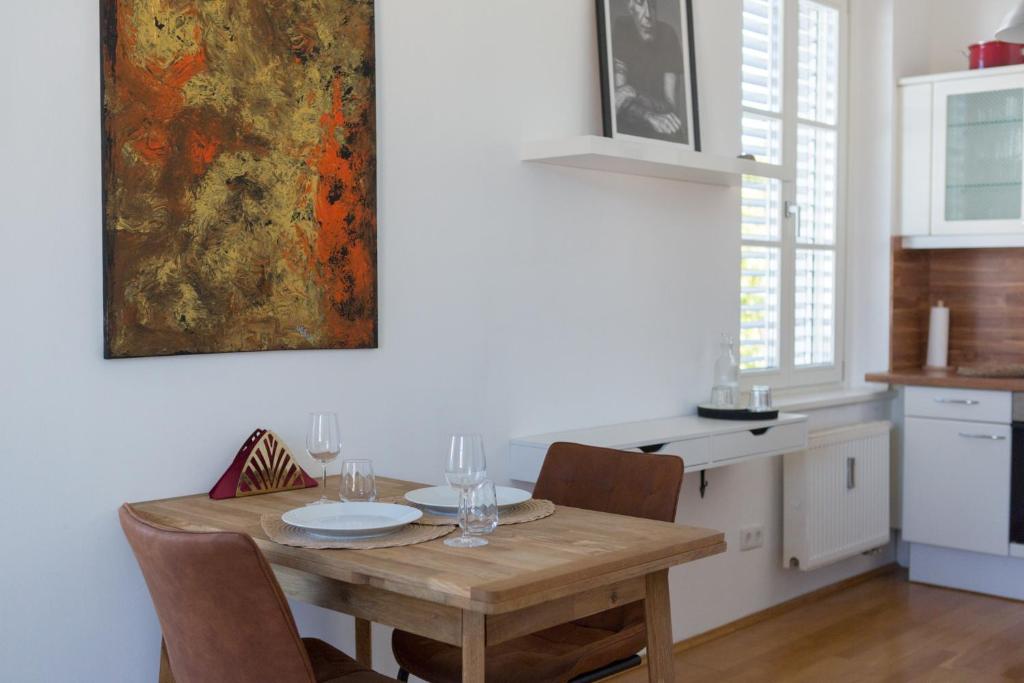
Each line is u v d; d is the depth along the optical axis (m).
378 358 2.83
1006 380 4.38
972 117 4.67
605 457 2.59
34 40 2.16
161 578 1.68
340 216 2.69
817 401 4.37
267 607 1.60
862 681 3.48
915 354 5.08
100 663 2.30
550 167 3.30
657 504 2.46
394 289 2.86
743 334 4.28
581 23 3.39
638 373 3.65
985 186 4.65
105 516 2.30
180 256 2.38
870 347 4.92
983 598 4.50
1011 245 4.61
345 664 2.18
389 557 1.84
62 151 2.21
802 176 4.59
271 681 1.65
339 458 2.74
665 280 3.76
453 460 1.95
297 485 2.52
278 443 2.51
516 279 3.20
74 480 2.24
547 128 3.28
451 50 2.99
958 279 5.10
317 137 2.63
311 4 2.61
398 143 2.85
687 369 3.86
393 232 2.85
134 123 2.29
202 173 2.41
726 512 3.99
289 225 2.58
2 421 2.14
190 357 2.43
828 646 3.85
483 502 1.93
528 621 1.80
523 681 2.09
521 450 3.16
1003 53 4.65
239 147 2.47
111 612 2.32
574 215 3.39
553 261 3.32
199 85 2.39
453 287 3.02
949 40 5.08
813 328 4.71
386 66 2.82
